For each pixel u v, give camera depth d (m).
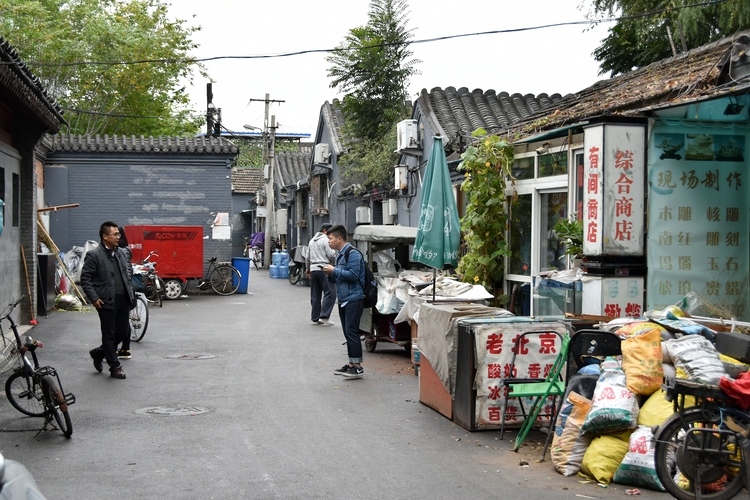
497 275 11.99
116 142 24.12
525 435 6.74
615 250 8.42
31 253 15.13
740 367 5.61
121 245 11.36
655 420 5.69
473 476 5.95
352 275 10.01
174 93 35.44
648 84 11.09
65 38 30.77
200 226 22.91
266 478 5.85
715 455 5.07
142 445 6.79
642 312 8.49
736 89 7.24
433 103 19.36
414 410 8.23
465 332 7.41
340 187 28.38
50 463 6.25
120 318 10.97
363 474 5.97
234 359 11.53
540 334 7.34
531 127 11.65
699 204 8.56
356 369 10.10
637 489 5.63
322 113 32.12
